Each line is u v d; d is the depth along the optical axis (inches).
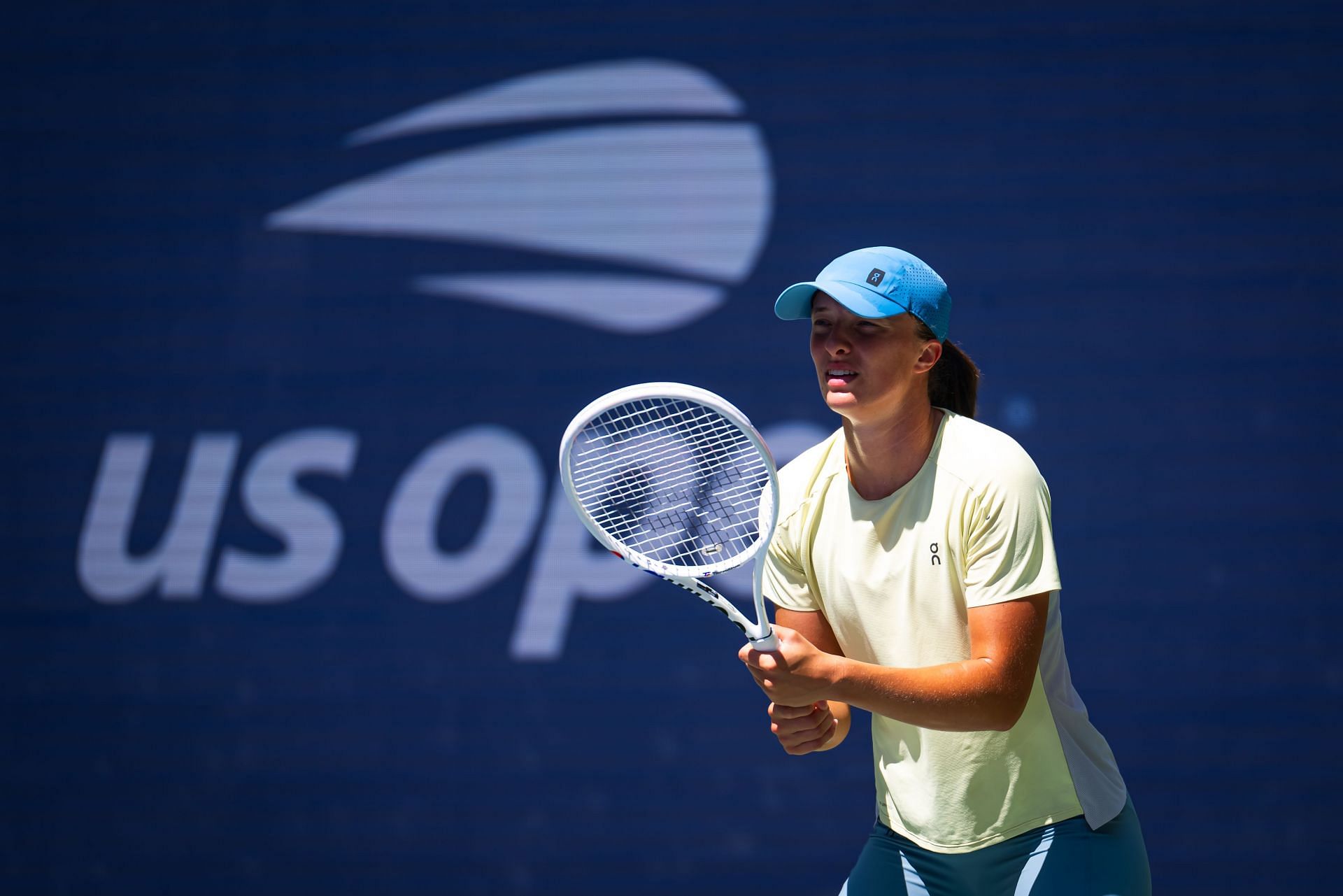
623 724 633.0
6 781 661.3
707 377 641.6
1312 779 598.2
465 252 660.7
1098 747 289.0
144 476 668.7
